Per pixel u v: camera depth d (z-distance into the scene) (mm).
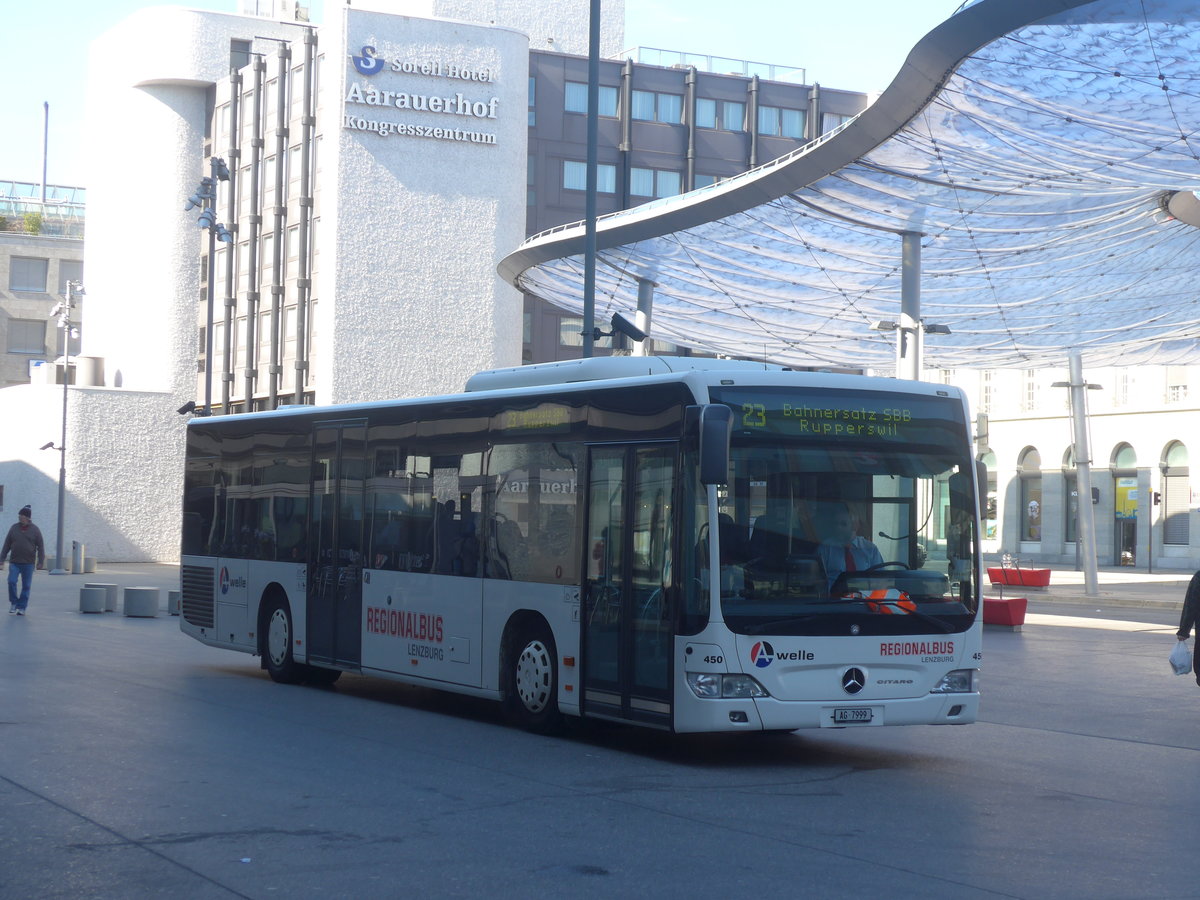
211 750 10898
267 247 57156
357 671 14828
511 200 53375
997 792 9891
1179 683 17781
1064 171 27281
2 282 83250
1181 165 26406
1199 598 13273
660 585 10938
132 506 58906
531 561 12453
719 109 62562
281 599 16359
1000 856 7738
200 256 62031
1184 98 22922
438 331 52125
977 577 11336
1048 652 22219
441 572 13625
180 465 59875
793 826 8500
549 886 6871
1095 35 20766
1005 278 37250
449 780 9875
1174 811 9258
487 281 52812
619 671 11305
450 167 52344
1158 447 57156
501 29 53156
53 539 57719
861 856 7672
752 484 10719
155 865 7184
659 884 6945
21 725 11953
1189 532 55781
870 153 26109
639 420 11344
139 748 10875
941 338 44531
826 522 10883
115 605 29156
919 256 32094
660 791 9680
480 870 7180
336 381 50875
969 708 11180
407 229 51812
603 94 60531
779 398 10938
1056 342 45000
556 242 33562
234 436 17734
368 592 14727
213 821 8273
